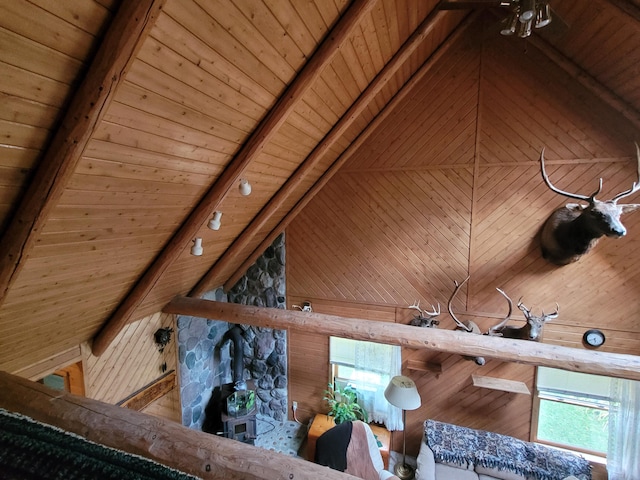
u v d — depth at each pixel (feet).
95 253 7.72
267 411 18.54
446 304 14.46
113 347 11.88
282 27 5.93
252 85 6.68
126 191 6.77
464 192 13.52
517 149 12.62
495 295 13.71
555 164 12.22
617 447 12.65
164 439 5.20
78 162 4.99
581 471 12.11
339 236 15.64
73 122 4.56
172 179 7.48
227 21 5.11
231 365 18.76
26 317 7.79
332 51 6.95
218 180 8.73
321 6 6.11
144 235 8.55
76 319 9.47
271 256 16.88
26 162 4.84
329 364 16.97
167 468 4.61
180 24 4.63
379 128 14.19
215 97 6.30
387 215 14.76
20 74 3.86
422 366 14.78
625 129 11.34
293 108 7.66
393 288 15.15
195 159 7.46
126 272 9.37
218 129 7.13
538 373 13.78
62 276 7.52
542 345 10.16
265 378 18.25
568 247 11.26
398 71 11.13
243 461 4.74
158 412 15.24
